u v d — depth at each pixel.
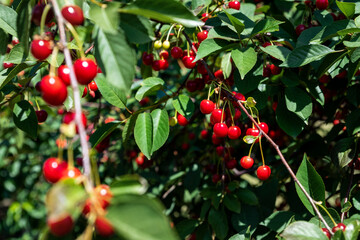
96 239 0.45
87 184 0.41
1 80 0.61
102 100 0.97
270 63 0.69
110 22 0.45
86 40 0.76
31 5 0.51
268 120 0.79
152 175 0.85
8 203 1.68
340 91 0.76
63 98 0.47
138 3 0.47
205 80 0.68
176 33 0.69
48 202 0.36
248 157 0.60
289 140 0.84
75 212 0.42
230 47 0.63
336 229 0.52
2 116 1.26
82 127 0.43
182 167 0.86
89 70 0.47
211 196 0.70
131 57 0.46
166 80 1.06
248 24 0.65
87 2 0.56
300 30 0.70
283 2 0.84
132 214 0.38
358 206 0.62
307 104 0.64
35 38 0.49
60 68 0.48
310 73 0.70
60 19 0.46
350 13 0.64
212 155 0.86
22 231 1.65
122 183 0.44
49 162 0.45
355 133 0.66
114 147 0.95
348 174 0.67
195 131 0.96
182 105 0.64
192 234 0.75
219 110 0.61
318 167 0.81
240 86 0.64
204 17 0.67
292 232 0.51
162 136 0.62
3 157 1.39
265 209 0.70
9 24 0.58
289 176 0.79
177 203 0.88
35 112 0.62
